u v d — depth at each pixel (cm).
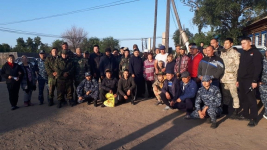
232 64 560
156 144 429
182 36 1447
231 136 458
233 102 568
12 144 442
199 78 584
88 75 709
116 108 695
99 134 486
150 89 833
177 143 431
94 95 711
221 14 1642
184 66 681
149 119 580
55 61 692
